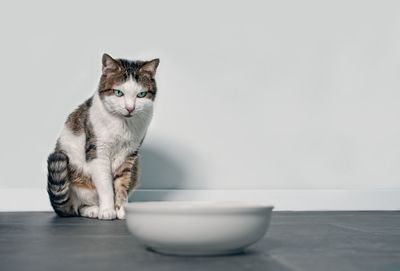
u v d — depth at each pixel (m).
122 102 1.82
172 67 2.36
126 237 1.34
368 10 2.46
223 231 0.95
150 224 0.97
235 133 2.38
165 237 0.96
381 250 1.15
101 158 1.87
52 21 2.31
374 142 2.45
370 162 2.45
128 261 0.98
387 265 0.97
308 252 1.11
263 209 0.98
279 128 2.40
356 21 2.45
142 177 2.33
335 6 2.44
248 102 2.39
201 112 2.37
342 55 2.44
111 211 1.83
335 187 2.43
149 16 2.36
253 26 2.39
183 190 2.32
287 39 2.41
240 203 1.05
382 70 2.46
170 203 1.06
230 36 2.38
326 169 2.42
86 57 2.32
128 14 2.35
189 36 2.37
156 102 2.35
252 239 0.99
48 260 1.00
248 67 2.39
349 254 1.09
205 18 2.38
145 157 2.34
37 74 2.30
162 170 2.35
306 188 2.42
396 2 2.47
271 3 2.40
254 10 2.39
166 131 2.36
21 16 2.29
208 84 2.38
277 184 2.40
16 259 1.02
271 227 1.62
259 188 2.39
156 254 1.04
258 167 2.39
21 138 2.29
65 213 1.93
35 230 1.50
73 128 1.93
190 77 2.37
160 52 2.36
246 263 0.96
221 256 1.02
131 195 2.27
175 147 2.36
